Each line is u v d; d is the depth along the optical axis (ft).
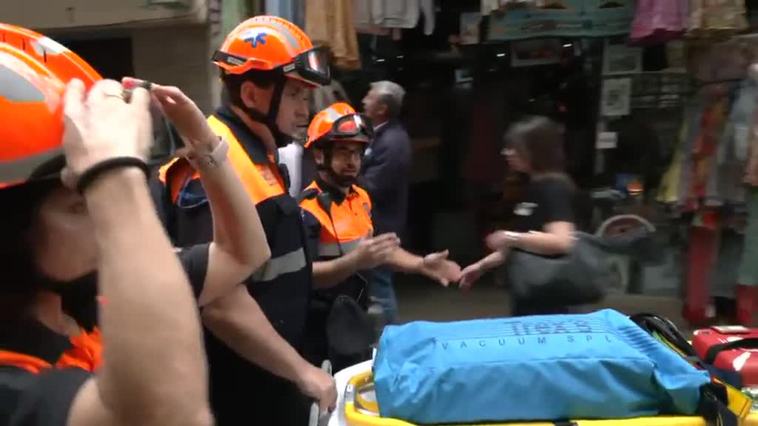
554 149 8.85
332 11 15.48
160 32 15.12
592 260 8.34
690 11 14.55
